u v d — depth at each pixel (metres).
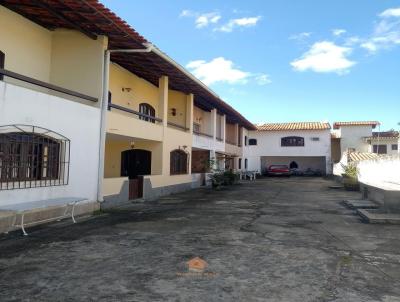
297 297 4.48
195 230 8.63
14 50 10.35
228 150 29.67
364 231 8.87
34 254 6.30
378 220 10.00
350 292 4.68
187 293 4.56
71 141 10.33
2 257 6.10
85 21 10.39
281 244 7.30
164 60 13.85
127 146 16.98
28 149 8.95
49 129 9.46
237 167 33.72
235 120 31.64
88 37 11.61
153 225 9.26
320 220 10.50
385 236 8.27
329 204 14.46
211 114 25.64
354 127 39.41
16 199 8.41
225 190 20.62
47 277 5.11
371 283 5.03
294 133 39.19
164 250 6.68
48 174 9.66
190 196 16.94
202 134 22.80
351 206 13.41
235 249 6.82
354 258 6.34
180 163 19.88
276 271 5.51
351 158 26.27
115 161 17.14
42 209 9.26
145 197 15.22
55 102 9.68
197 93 20.58
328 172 38.16
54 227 8.80
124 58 14.20
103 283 4.88
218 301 4.32
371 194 14.84
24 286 4.75
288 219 10.56
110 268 5.56
